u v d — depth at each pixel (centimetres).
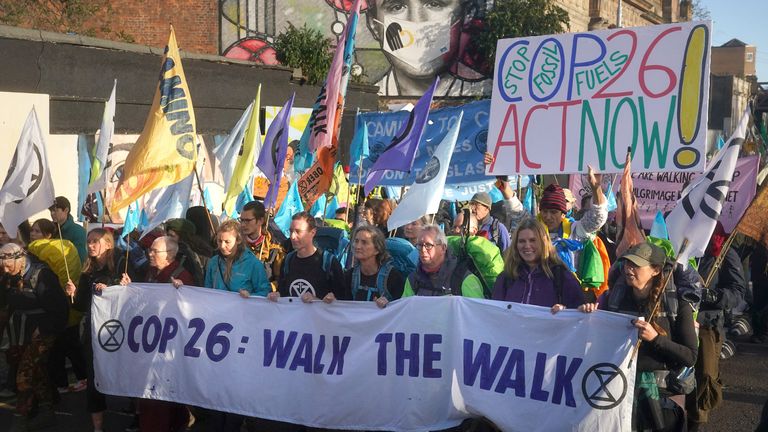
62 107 1103
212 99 1403
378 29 3119
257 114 723
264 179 1207
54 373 674
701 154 575
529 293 499
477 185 1070
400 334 527
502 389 490
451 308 512
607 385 460
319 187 731
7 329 667
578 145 623
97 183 635
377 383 534
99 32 3011
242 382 573
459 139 938
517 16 2980
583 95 623
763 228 689
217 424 606
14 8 2356
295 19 3116
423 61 3114
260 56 3114
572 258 625
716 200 527
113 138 1150
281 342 564
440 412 517
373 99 2030
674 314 473
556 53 636
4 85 1030
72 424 681
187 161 629
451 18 3089
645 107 597
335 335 546
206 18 3112
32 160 650
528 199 898
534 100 643
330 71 721
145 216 769
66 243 725
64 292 662
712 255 790
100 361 618
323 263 577
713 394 586
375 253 551
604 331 463
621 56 609
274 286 663
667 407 488
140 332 607
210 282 608
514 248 502
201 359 587
